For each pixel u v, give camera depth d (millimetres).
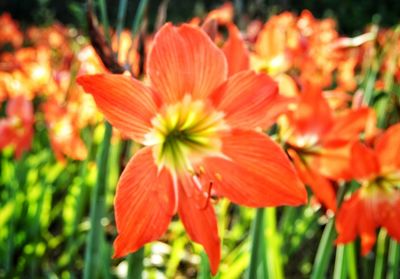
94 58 435
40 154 1041
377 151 426
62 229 996
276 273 543
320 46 886
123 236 330
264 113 363
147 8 434
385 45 608
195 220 355
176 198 356
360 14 2566
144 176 344
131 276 429
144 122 344
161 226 343
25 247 799
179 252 776
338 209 465
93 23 383
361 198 434
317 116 430
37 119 1003
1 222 800
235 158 365
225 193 365
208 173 366
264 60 574
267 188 359
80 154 733
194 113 361
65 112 716
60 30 1378
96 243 476
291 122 433
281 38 576
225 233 850
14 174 864
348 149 425
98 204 469
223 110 362
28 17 2967
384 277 785
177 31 348
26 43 1879
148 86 342
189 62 350
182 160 364
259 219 461
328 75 870
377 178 433
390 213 436
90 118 752
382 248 611
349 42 661
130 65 400
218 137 367
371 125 458
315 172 432
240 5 1009
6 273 767
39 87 866
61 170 979
